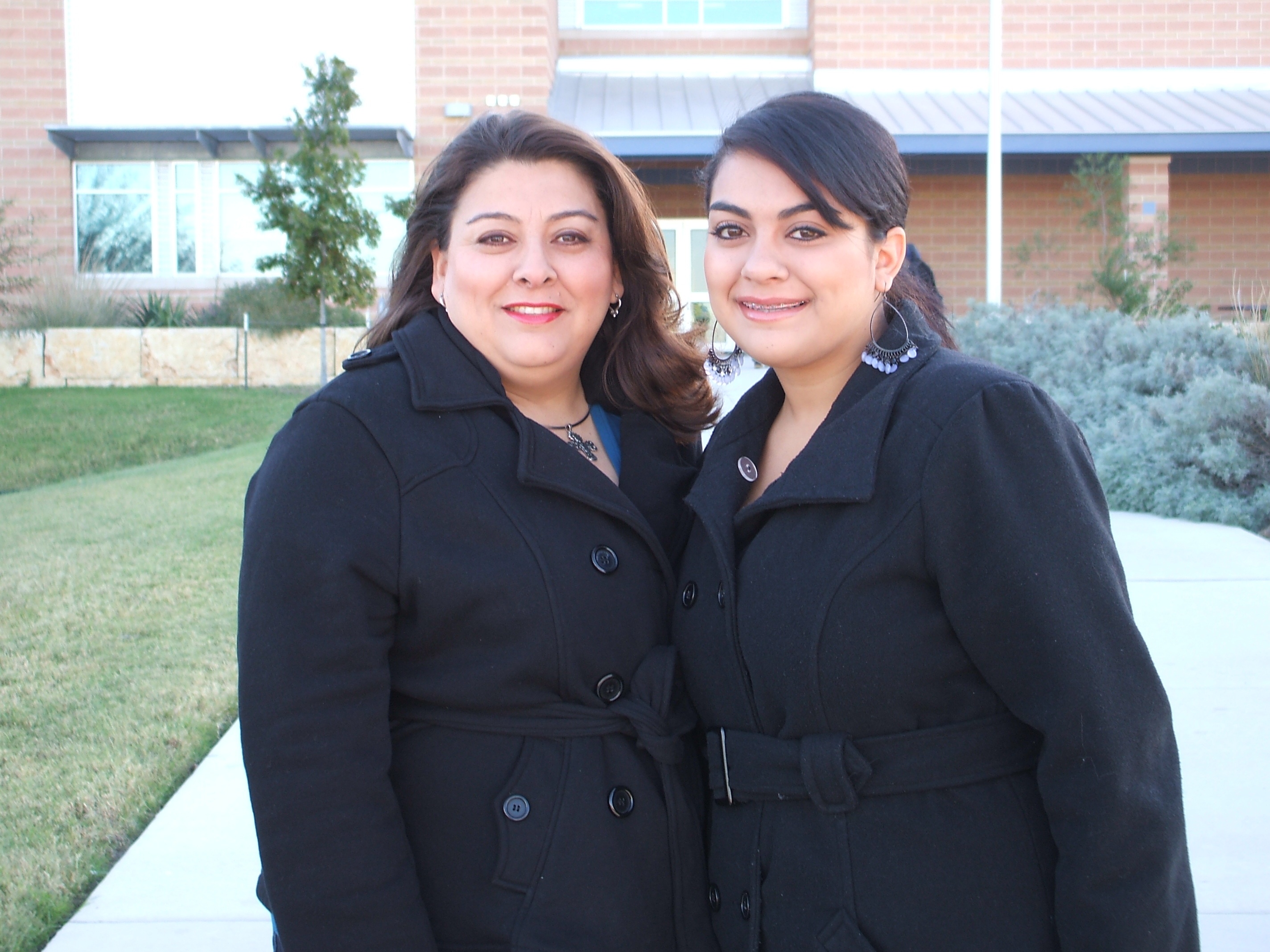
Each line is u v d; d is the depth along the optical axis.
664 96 18.42
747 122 1.58
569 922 1.52
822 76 18.56
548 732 1.59
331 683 1.46
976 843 1.46
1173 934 1.36
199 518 7.19
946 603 1.43
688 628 1.67
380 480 1.56
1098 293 17.09
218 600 5.29
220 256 18.66
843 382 1.68
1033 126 16.41
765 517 1.60
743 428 1.75
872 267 1.59
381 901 1.44
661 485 1.87
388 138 17.69
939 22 18.45
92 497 7.95
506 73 17.81
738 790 1.58
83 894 2.77
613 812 1.58
